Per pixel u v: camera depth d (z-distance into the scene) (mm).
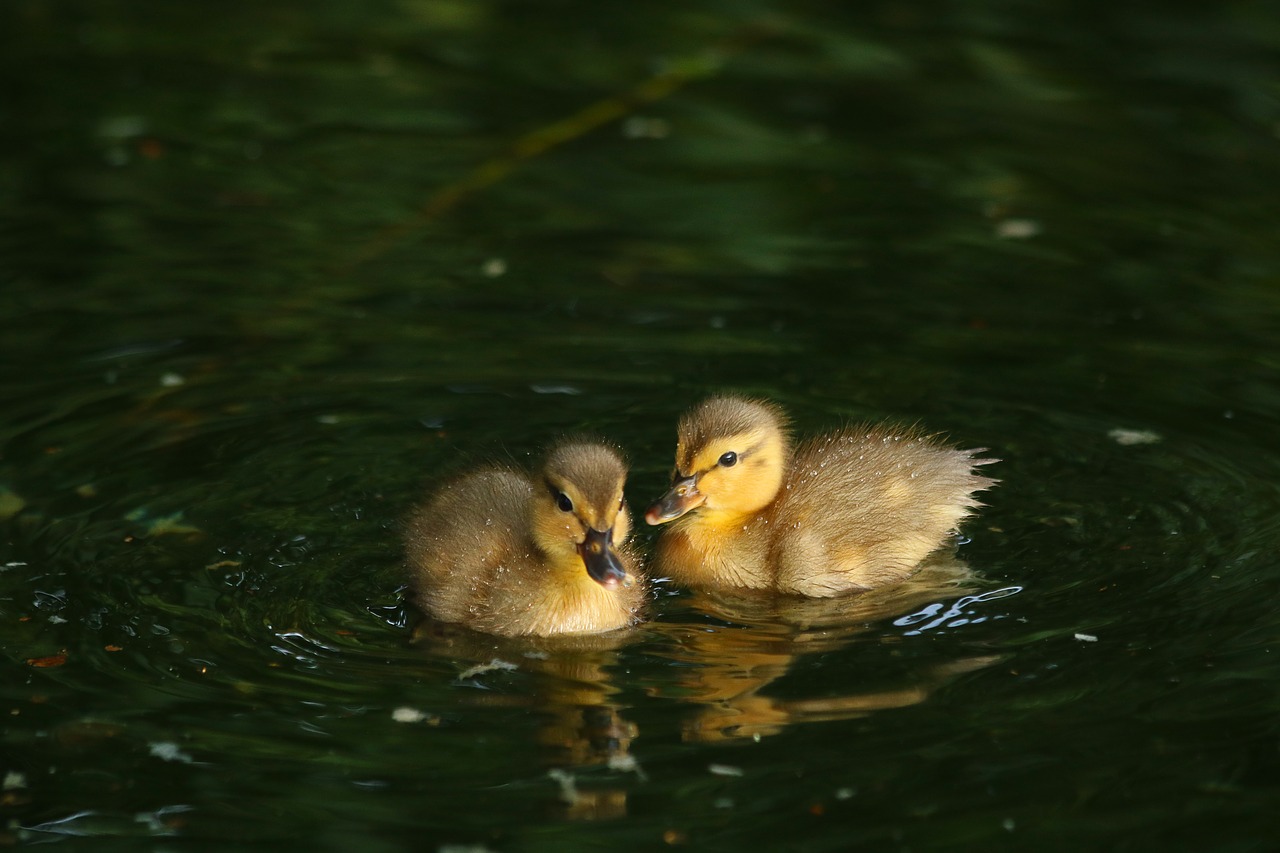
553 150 20984
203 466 13680
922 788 9656
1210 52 23844
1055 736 10141
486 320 16484
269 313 16547
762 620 12102
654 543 13711
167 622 11445
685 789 9672
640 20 25703
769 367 15555
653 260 17891
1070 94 22609
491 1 26422
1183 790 9594
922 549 12883
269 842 9180
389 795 9625
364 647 11391
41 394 14719
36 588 11766
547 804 9531
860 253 18062
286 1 26453
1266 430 14281
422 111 22234
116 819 9375
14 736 10086
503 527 12523
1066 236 18484
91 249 17844
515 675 11094
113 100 22281
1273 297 16922
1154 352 15781
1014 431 14391
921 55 24094
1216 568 12211
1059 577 12273
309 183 19906
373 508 13227
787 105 22375
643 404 14945
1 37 24562
